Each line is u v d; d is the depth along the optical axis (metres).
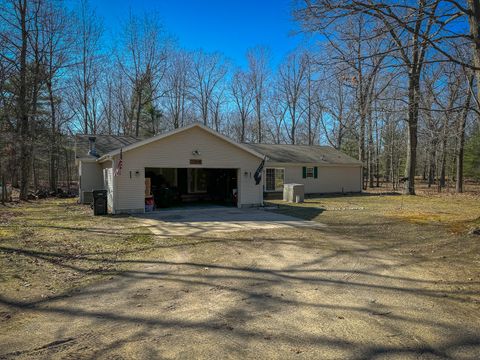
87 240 8.51
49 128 26.55
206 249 7.57
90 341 3.42
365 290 4.94
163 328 3.71
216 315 4.06
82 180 18.38
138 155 13.83
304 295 4.73
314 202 18.44
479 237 8.30
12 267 6.11
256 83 41.97
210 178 20.36
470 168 31.36
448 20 8.39
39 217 12.70
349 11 7.87
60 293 4.84
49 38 22.86
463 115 11.30
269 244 8.07
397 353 3.19
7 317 4.01
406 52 9.75
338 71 9.56
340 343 3.38
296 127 41.12
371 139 31.27
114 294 4.80
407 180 22.89
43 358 3.09
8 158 19.88
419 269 5.96
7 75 19.75
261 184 16.25
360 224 10.88
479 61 8.85
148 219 12.18
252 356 3.13
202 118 41.41
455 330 3.67
